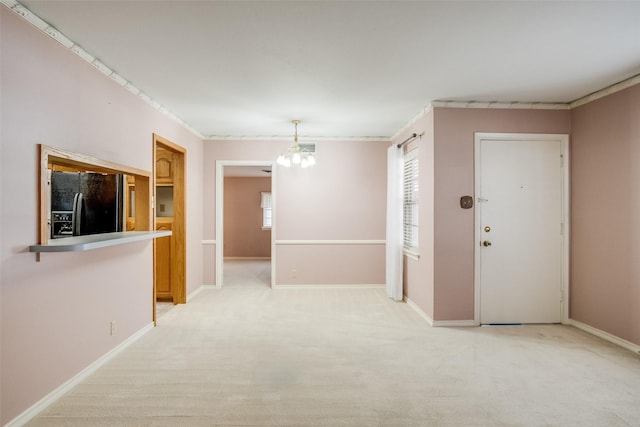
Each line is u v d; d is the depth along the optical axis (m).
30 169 1.92
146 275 3.33
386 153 5.20
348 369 2.55
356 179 5.19
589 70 2.73
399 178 4.53
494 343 3.07
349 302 4.43
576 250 3.51
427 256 3.70
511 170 3.56
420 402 2.11
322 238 5.20
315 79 2.92
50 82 2.07
